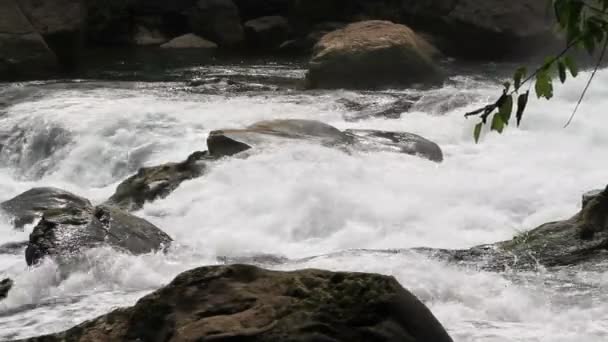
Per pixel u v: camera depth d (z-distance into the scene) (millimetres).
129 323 6203
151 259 11211
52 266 10812
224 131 17141
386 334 5625
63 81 29766
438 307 9281
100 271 10820
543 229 11836
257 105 23531
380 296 5730
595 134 18688
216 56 37688
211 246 13375
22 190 20266
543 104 21109
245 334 5605
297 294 5848
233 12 42062
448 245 13367
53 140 21766
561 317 8883
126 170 20672
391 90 26875
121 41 41938
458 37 35594
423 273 10070
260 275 6109
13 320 9266
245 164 15555
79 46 36500
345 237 13711
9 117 22828
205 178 15445
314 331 5598
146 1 43031
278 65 34344
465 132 20172
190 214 14570
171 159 20281
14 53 31922
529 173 16406
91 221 11953
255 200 14523
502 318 9008
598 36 3592
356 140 17406
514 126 19906
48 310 9586
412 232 13875
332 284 5859
